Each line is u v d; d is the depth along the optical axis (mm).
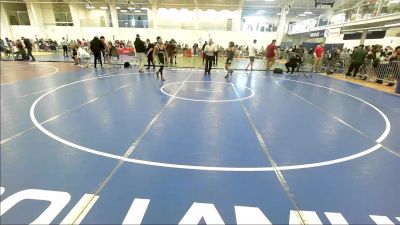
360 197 2762
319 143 4215
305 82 10727
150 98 6867
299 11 28641
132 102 6383
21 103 5988
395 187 2994
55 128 4449
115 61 15773
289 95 7941
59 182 2822
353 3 17750
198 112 5703
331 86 9930
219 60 21766
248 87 9070
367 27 14055
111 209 2422
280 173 3193
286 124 5117
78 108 5703
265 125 5000
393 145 4242
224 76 11797
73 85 8344
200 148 3830
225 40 28547
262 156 3646
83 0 27141
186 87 8633
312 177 3131
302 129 4859
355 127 5105
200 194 2703
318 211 2504
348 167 3428
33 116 5059
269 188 2857
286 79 11445
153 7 27266
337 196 2762
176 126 4742
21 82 8672
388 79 10469
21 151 3537
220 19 29578
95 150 3637
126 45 24391
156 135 4277
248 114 5699
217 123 5008
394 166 3516
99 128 4512
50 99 6441
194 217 2359
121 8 30094
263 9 28453
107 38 28734
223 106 6305
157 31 28266
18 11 28266
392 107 6852
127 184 2832
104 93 7301
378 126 5219
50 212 2352
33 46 26406
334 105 6863
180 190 2762
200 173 3119
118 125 4695
